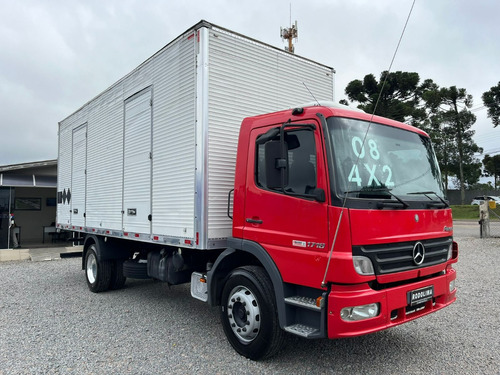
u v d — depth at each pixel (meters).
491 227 20.66
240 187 4.25
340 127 3.53
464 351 4.19
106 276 6.98
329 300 3.23
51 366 3.83
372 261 3.29
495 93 35.16
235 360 3.97
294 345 4.39
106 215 6.77
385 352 4.18
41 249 13.81
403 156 3.99
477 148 40.09
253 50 5.03
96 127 7.40
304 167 3.58
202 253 5.26
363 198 3.36
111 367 3.79
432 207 3.91
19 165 13.90
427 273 3.73
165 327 5.07
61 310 5.92
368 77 24.42
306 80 5.75
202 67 4.44
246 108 4.88
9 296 6.88
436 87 33.66
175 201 4.84
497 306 5.91
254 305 3.97
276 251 3.74
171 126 4.98
